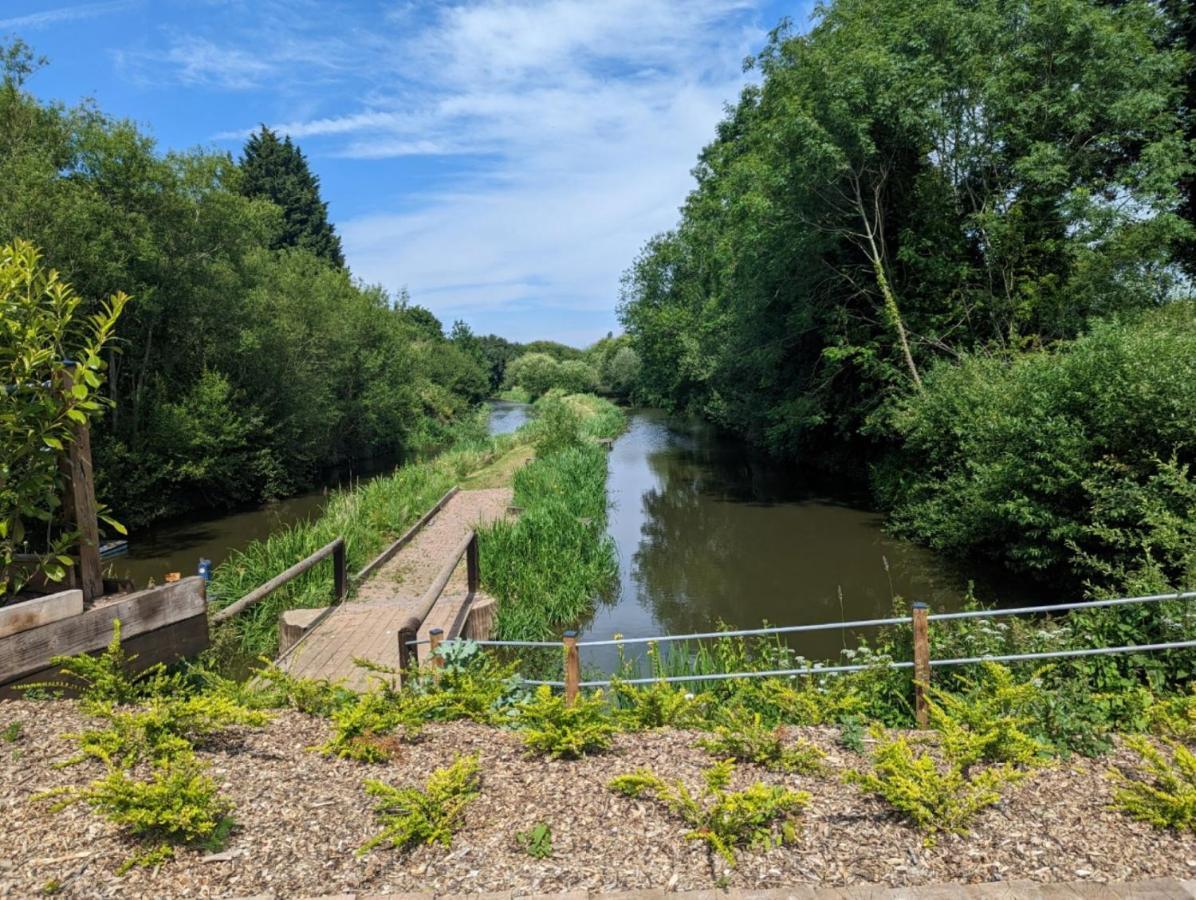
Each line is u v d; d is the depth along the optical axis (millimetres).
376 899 2568
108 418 17625
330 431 28672
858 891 2596
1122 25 14484
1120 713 4375
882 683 4918
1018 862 2764
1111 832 2971
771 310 19234
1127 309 13617
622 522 17562
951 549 12430
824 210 16406
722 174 29625
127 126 16547
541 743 3729
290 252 32531
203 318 19516
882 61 13734
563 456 21672
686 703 4445
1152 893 2576
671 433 40562
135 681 3885
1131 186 13961
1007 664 4836
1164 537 6664
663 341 38281
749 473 24438
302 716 4180
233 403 20438
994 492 10438
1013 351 13312
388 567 10781
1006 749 3529
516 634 8797
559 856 2820
